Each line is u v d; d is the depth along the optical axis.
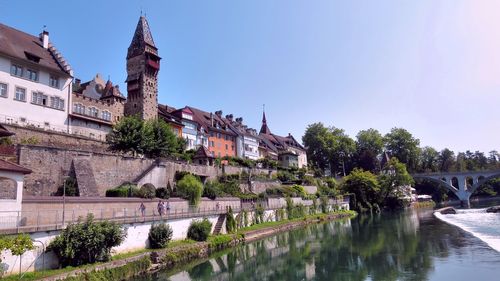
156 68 69.62
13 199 23.75
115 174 44.66
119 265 26.75
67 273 22.78
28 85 46.38
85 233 24.88
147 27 71.75
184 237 38.06
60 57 52.28
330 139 131.88
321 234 53.66
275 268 32.84
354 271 30.62
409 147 144.75
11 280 20.61
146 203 36.59
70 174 39.31
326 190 92.56
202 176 59.00
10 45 45.94
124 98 67.62
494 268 29.00
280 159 111.62
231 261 35.69
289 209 67.25
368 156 132.62
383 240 46.12
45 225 23.81
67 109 51.81
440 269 29.55
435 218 72.50
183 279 28.86
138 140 50.34
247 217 52.81
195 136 78.62
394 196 110.81
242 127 101.69
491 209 84.44
